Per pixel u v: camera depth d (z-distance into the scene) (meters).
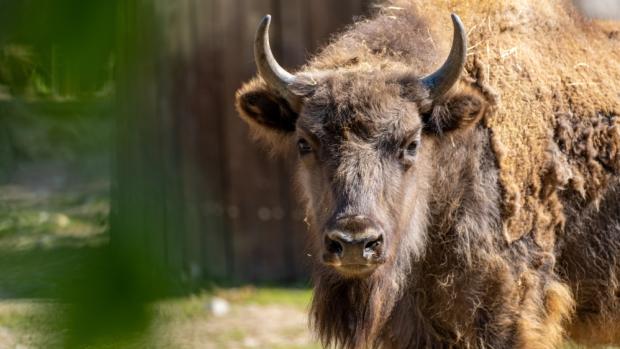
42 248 4.13
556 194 18.89
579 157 19.16
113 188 4.37
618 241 19.66
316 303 18.25
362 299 17.39
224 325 32.97
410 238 17.22
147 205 4.29
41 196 11.34
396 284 17.36
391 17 19.12
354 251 15.02
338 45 18.84
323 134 16.33
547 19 20.00
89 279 3.68
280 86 17.22
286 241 41.28
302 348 30.36
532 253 18.72
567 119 19.09
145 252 3.87
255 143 40.41
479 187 18.16
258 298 37.53
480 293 18.20
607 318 20.17
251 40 40.00
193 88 39.06
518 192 18.38
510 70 18.78
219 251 41.28
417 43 18.47
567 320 19.95
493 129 18.27
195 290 32.44
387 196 16.03
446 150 17.88
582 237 19.48
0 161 6.11
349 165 15.84
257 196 41.09
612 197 19.55
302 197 18.58
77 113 4.19
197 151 39.62
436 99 16.98
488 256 18.11
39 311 3.70
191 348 5.70
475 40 18.81
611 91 19.64
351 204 15.38
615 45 20.73
